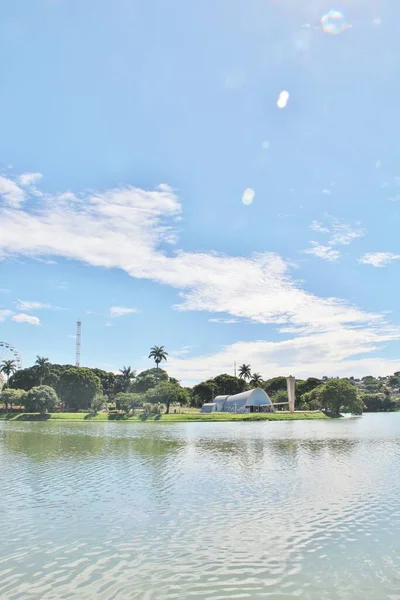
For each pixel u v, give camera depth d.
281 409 167.12
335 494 25.66
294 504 23.38
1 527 19.59
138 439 58.75
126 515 21.36
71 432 70.75
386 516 21.03
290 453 44.19
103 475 31.64
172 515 21.34
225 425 90.00
